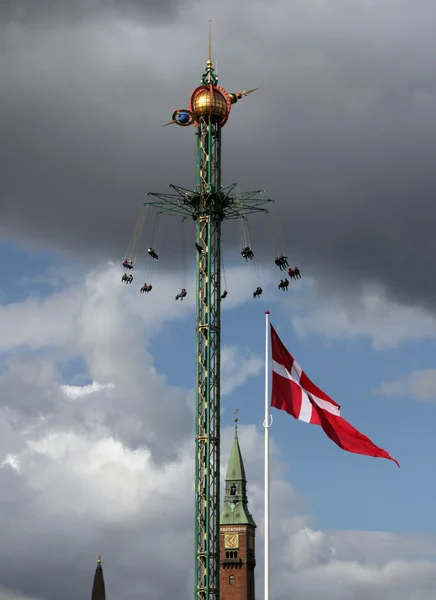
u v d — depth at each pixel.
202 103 150.00
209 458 142.50
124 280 145.38
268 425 104.69
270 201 147.25
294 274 141.00
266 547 101.94
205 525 140.88
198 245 145.50
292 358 109.38
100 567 83.94
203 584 139.50
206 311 146.62
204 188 148.25
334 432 108.19
